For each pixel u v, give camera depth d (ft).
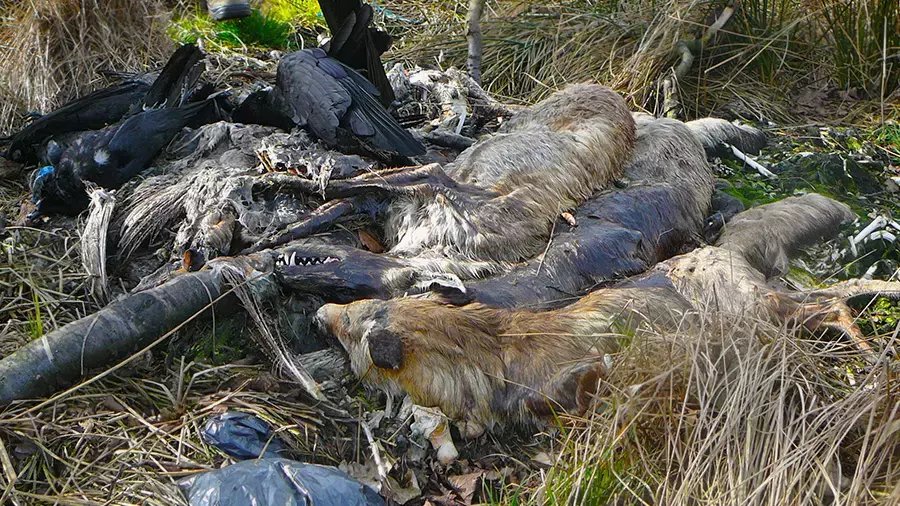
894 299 9.71
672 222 9.98
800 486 8.04
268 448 8.59
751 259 9.74
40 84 11.24
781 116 12.17
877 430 8.16
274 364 9.04
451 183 9.69
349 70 10.20
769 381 8.35
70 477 8.38
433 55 12.91
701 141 11.17
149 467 8.46
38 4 11.51
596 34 12.83
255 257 9.23
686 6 12.69
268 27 12.83
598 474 8.25
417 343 8.74
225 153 10.08
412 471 8.62
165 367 9.01
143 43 11.94
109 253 9.66
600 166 10.10
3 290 9.37
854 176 11.10
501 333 8.91
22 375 8.59
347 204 9.68
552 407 8.64
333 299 9.25
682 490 8.05
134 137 9.87
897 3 12.27
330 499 8.27
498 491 8.58
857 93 12.41
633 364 8.55
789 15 12.86
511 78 12.68
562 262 9.41
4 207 10.09
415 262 9.31
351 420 8.80
